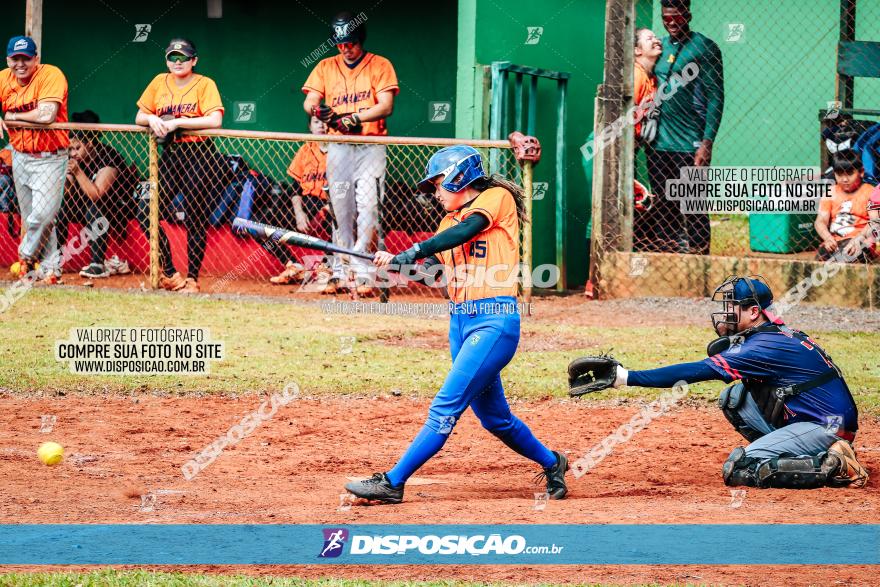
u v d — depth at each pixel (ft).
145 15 146.41
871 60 121.60
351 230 110.42
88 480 54.19
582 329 96.78
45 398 73.41
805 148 133.49
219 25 144.97
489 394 49.67
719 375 51.96
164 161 110.73
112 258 120.67
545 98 125.80
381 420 69.51
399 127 139.64
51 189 109.81
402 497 49.06
